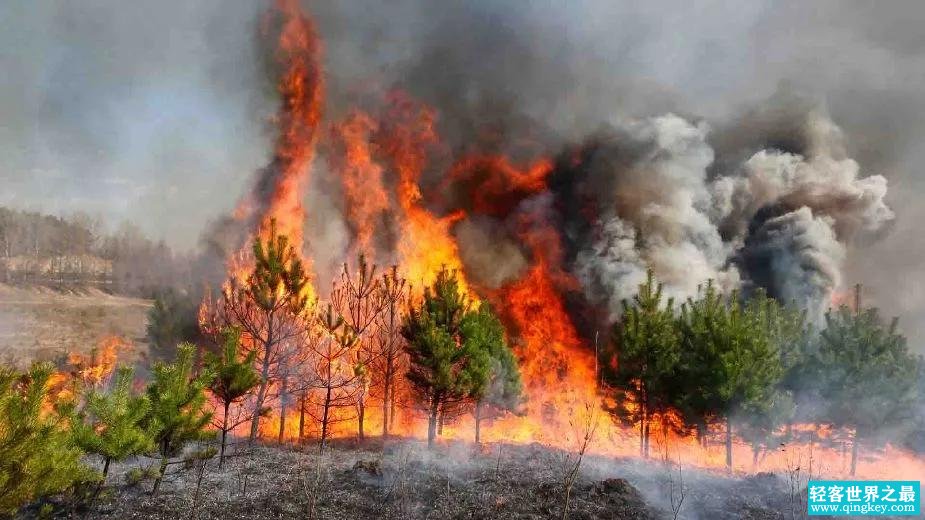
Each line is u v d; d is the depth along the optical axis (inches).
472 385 739.4
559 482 495.2
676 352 807.7
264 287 716.7
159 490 436.5
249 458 593.3
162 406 411.5
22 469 273.6
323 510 407.8
